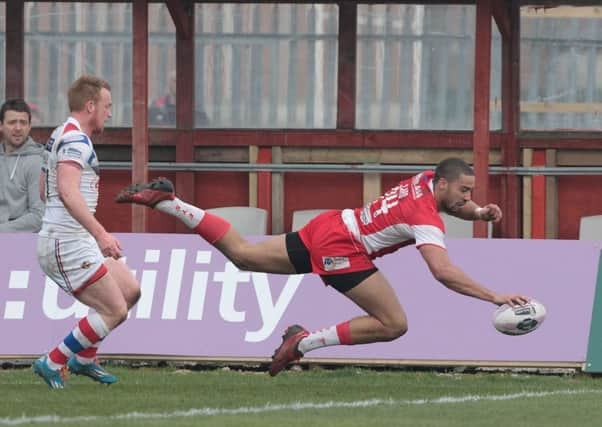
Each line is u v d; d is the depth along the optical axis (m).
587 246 36.56
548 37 51.06
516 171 50.16
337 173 51.31
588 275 36.34
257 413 26.88
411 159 51.09
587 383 33.94
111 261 31.41
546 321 36.00
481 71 44.50
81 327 30.02
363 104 51.56
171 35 51.50
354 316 36.12
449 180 29.36
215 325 36.28
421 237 29.17
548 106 51.19
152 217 51.50
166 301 36.56
